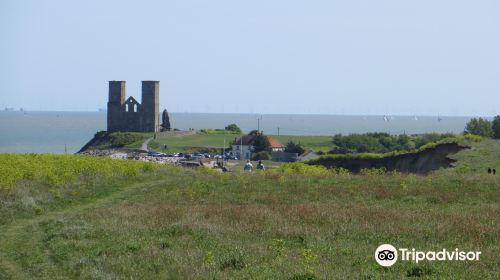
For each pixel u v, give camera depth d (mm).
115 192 100875
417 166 159500
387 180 100312
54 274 47156
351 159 175375
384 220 62938
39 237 62312
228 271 43906
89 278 44594
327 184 97875
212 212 71750
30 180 101062
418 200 78875
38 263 50719
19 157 134875
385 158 169875
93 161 135750
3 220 72062
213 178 117062
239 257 46938
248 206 77438
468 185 89562
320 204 77188
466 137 159875
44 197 88750
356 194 85125
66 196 93188
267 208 74312
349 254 48406
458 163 138750
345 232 57656
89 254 51812
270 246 51438
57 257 52219
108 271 46000
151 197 92250
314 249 50500
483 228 56781
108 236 59562
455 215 65000
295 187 95062
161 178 120750
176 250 51500
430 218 63500
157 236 59031
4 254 54781
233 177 116000
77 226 64750
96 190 100500
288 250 50250
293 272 41969
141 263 47281
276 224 62656
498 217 63344
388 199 80688
